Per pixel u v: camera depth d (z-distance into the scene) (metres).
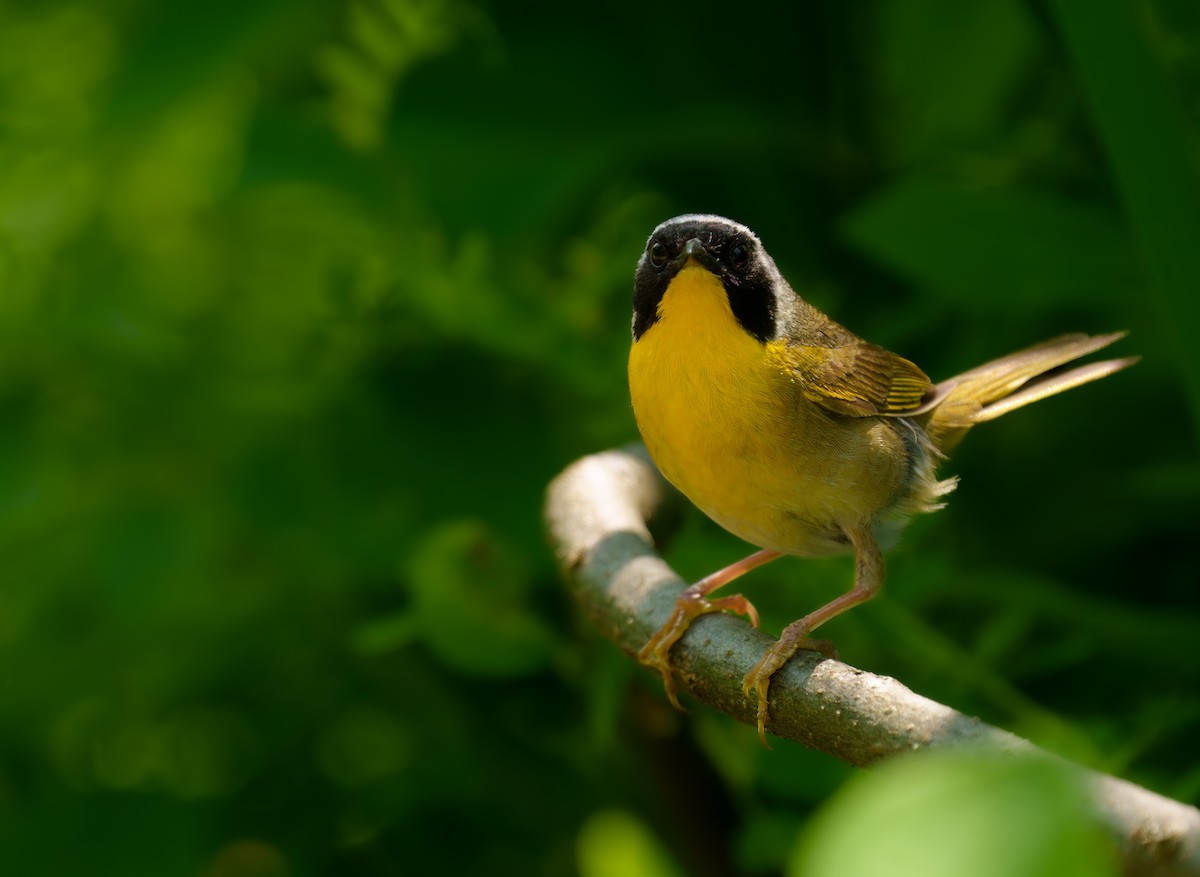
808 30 10.26
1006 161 9.79
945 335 10.50
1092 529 9.09
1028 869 1.97
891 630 7.55
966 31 10.27
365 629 8.16
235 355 9.71
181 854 8.71
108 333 9.31
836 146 10.38
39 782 9.41
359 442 9.19
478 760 9.41
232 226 10.24
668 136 9.59
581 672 8.64
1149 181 6.91
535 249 10.23
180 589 9.09
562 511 7.64
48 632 9.27
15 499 9.05
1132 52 6.93
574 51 9.85
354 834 9.20
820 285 10.08
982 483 9.76
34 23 10.49
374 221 9.29
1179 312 6.89
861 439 7.82
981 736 4.74
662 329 7.68
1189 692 7.84
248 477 9.11
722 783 9.34
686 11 10.05
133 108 9.11
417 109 9.63
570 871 9.41
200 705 9.24
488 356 9.45
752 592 8.60
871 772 5.23
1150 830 3.74
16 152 10.31
